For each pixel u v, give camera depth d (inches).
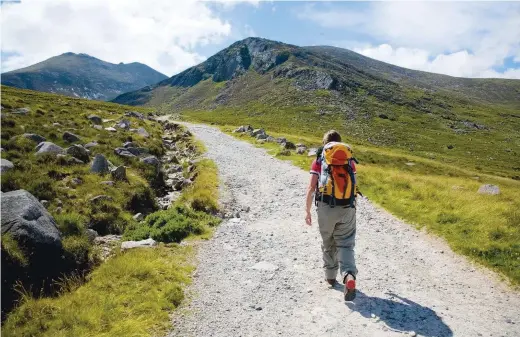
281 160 1045.8
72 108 1445.6
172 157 1055.0
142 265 300.7
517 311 258.4
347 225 264.8
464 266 338.3
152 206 585.3
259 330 234.7
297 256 363.9
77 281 295.4
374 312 254.7
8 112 897.5
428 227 443.8
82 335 212.2
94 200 497.7
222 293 281.9
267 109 7726.4
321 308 261.6
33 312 237.8
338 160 257.1
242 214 520.7
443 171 2145.7
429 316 249.9
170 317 243.1
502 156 5093.5
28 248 289.6
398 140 5536.4
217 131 2306.8
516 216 422.0
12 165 524.4
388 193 601.0
